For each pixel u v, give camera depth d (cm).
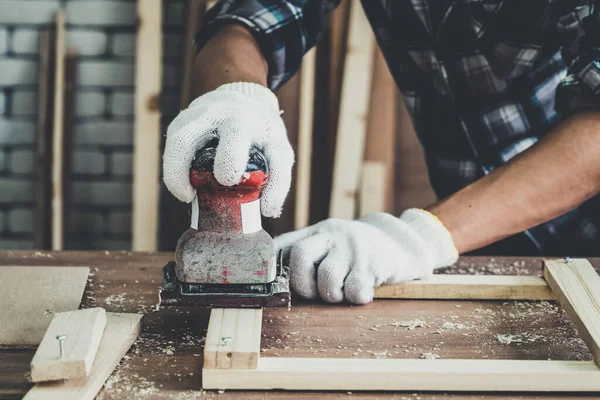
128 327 97
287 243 113
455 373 87
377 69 265
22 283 112
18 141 269
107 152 274
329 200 268
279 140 96
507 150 150
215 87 120
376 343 98
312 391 87
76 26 266
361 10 254
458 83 148
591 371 88
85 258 129
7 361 91
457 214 115
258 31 140
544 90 145
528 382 88
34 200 272
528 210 114
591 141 112
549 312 109
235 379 86
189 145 93
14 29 263
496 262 130
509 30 137
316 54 263
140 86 255
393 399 86
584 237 151
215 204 94
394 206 280
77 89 269
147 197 259
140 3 252
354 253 108
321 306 109
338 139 258
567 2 128
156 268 124
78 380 84
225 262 95
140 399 84
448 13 142
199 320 104
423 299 113
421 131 161
